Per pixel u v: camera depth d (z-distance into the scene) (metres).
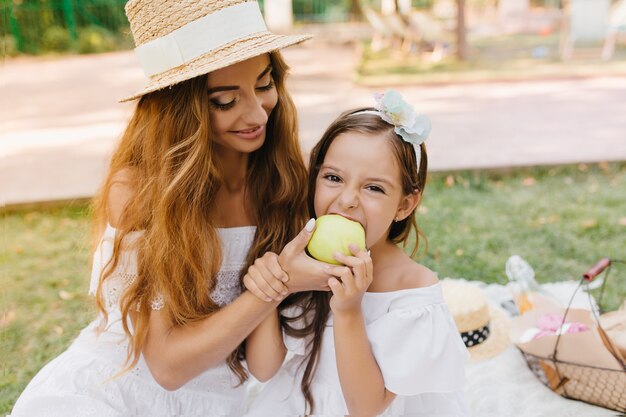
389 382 1.84
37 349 3.35
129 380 2.04
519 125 7.68
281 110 2.09
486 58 13.26
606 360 2.55
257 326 2.08
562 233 4.46
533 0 20.95
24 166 6.80
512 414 2.60
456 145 6.88
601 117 7.89
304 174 2.17
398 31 14.18
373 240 1.87
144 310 1.95
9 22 15.23
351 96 9.77
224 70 1.79
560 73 10.90
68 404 1.95
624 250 4.16
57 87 11.55
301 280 1.73
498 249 4.27
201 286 1.96
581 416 2.56
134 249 1.93
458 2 13.02
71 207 5.43
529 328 2.95
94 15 16.25
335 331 1.78
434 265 4.08
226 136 1.91
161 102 1.87
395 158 1.81
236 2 1.85
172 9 1.82
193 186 1.87
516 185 5.57
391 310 1.93
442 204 5.13
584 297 3.52
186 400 2.12
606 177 5.64
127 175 2.00
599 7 12.11
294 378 2.16
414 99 9.52
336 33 18.20
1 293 3.97
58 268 4.30
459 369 1.89
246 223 2.19
